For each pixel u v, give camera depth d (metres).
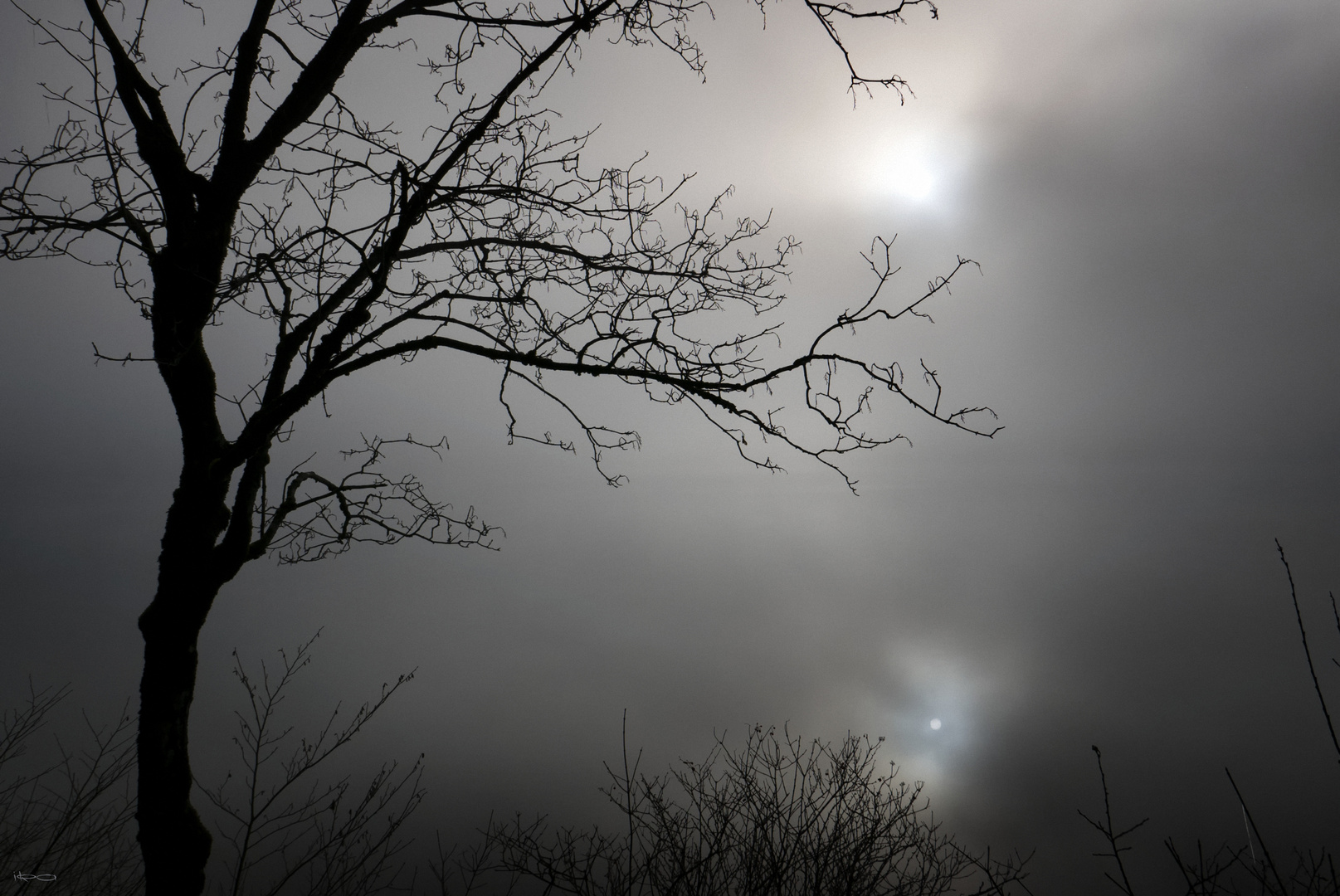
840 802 5.06
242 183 4.73
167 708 4.39
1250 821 2.47
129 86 4.66
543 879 5.11
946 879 4.62
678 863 4.79
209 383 4.84
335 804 5.38
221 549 4.71
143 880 4.91
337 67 4.93
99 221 4.36
